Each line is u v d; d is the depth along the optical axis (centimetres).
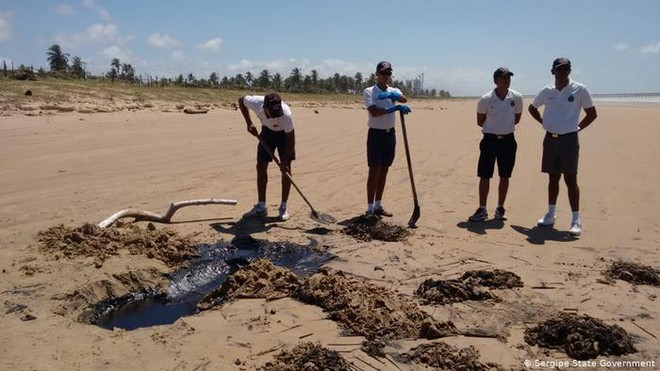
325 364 353
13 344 382
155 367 359
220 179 929
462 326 420
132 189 834
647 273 522
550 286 501
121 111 1816
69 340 392
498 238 650
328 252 593
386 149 710
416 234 662
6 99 1780
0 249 560
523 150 1334
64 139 1211
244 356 375
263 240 630
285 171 696
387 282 509
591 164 1120
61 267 518
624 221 721
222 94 3038
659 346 393
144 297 492
